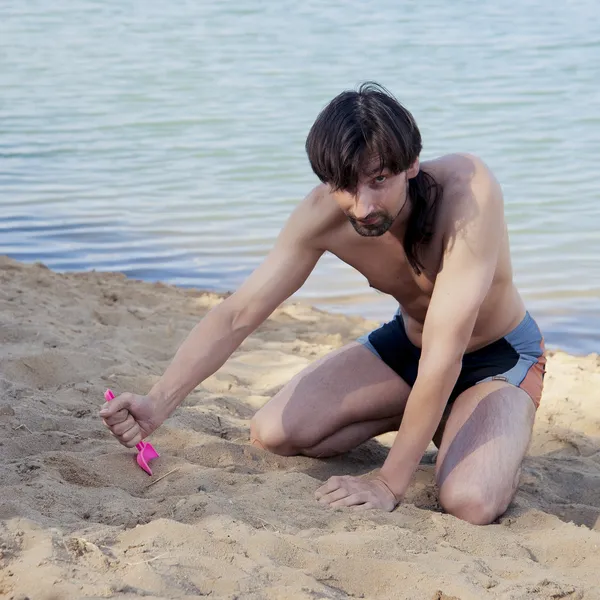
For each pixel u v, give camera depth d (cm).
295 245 339
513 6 2023
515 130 1088
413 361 366
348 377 371
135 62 1507
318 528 287
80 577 230
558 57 1502
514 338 353
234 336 345
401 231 319
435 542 283
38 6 2139
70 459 325
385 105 277
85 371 436
